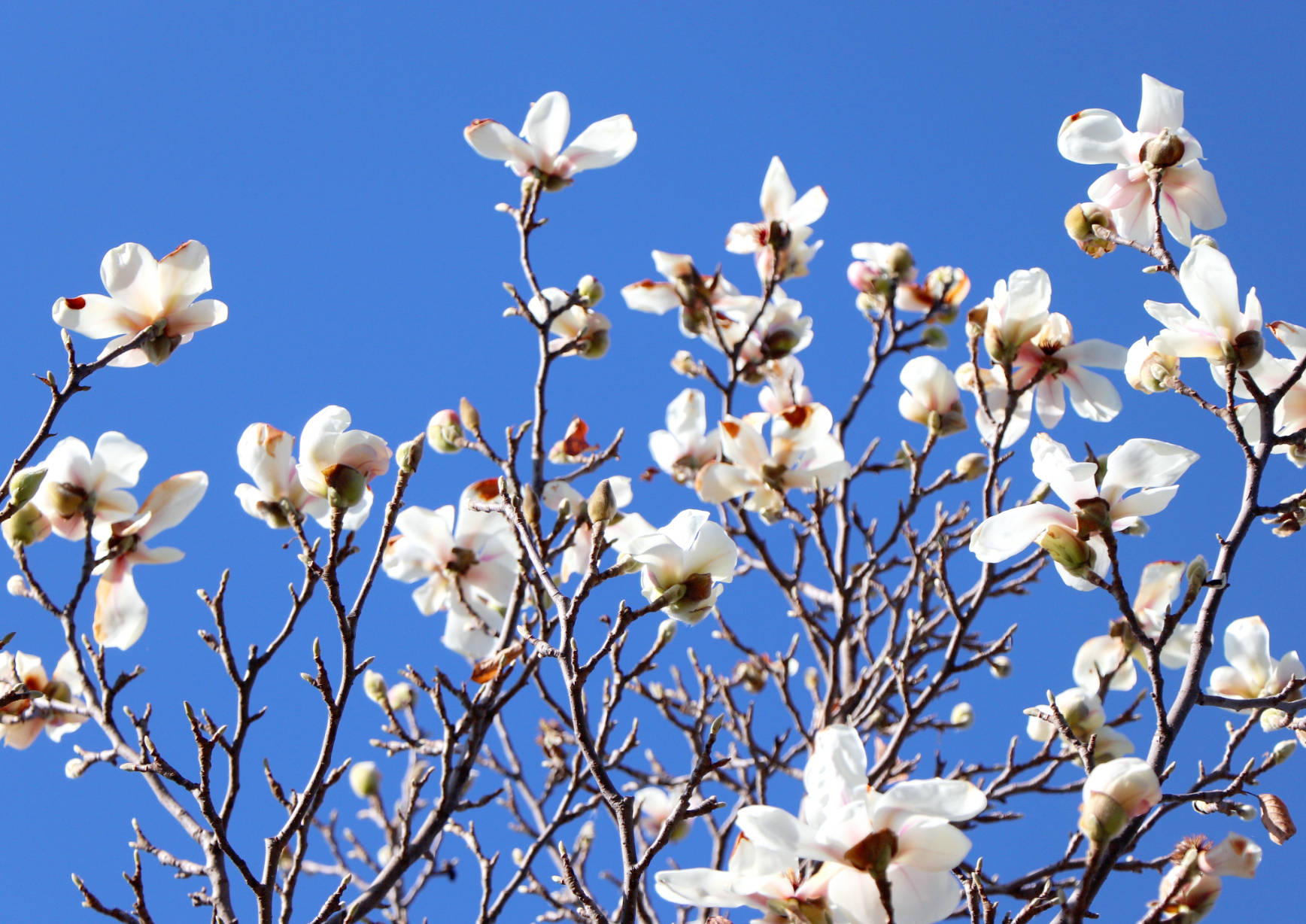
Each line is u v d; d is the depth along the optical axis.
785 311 3.02
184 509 2.63
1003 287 2.72
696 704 2.96
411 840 2.67
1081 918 2.39
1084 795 2.38
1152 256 2.60
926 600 2.94
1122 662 2.78
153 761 2.51
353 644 2.51
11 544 2.58
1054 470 2.49
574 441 2.89
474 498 2.75
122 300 2.58
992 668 3.05
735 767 2.90
